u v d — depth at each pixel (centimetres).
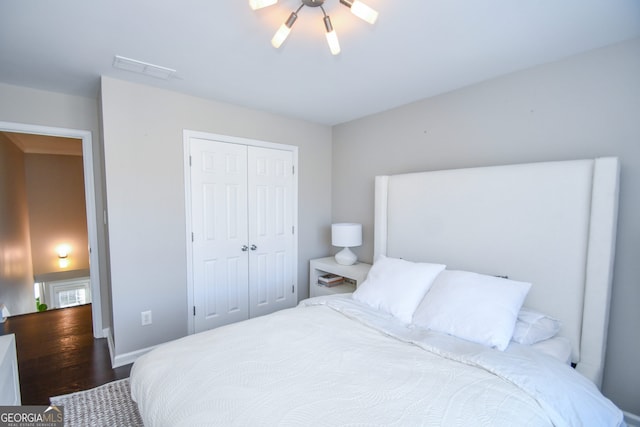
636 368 178
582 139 194
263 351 150
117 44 188
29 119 260
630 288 179
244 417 104
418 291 207
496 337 157
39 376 232
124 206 247
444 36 177
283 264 352
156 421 114
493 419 104
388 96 277
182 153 275
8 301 371
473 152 248
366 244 346
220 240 302
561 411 116
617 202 172
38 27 168
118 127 242
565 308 185
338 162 380
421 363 141
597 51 188
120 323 248
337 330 178
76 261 605
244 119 312
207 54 201
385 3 147
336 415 104
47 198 575
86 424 179
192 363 139
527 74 217
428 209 258
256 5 130
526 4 148
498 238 214
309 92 269
